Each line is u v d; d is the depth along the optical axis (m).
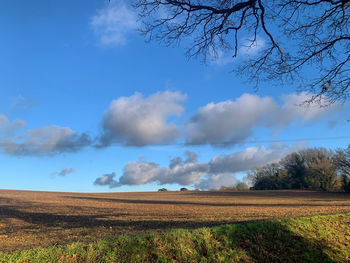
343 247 8.51
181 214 22.69
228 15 7.43
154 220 18.41
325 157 80.69
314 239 8.58
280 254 7.44
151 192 98.19
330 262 7.36
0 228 16.44
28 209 30.92
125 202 44.25
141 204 39.38
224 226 8.31
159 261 6.14
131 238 6.76
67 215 24.17
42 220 20.70
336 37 8.39
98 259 5.83
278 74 8.60
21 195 59.88
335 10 7.94
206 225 14.57
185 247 6.74
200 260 6.48
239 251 7.12
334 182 78.00
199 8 7.35
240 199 52.75
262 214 20.52
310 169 82.50
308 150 85.75
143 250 6.33
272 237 8.21
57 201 45.12
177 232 7.39
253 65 8.64
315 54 8.28
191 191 98.25
